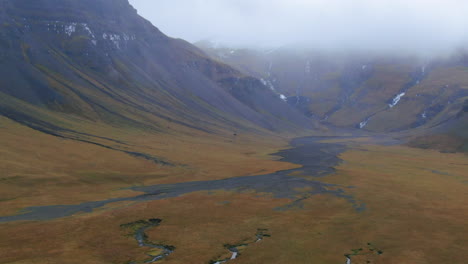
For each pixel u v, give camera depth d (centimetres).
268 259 5409
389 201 9138
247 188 10619
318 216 7744
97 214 7525
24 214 7469
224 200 9038
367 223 7238
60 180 10219
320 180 12025
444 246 5988
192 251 5688
